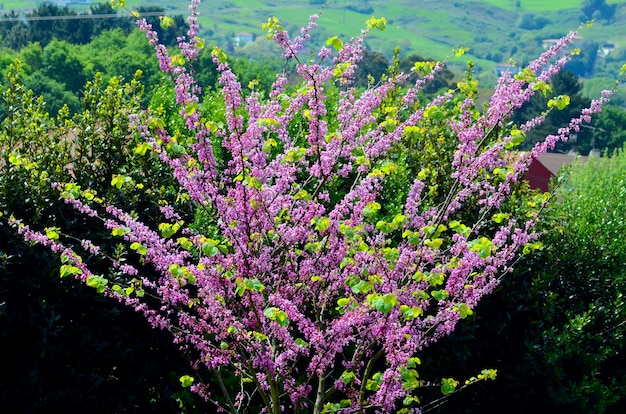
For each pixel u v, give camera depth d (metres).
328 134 5.89
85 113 8.18
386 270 5.59
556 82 93.00
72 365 6.83
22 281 6.58
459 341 7.54
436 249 5.91
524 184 8.83
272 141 5.50
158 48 5.72
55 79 87.81
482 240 5.01
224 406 7.54
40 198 7.05
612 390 8.16
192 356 7.62
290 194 6.11
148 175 8.23
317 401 6.12
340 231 5.58
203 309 5.68
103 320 6.96
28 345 6.67
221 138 9.95
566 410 7.86
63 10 122.56
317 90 5.75
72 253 5.34
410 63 89.94
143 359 7.34
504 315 7.82
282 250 6.02
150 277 7.40
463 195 6.09
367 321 5.52
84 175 7.80
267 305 5.81
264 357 5.55
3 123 7.69
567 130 5.88
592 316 8.41
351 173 9.40
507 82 5.90
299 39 5.70
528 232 8.19
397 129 6.03
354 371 6.16
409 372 5.24
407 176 9.07
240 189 5.47
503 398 7.84
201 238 5.04
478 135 6.01
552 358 7.64
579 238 9.00
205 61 62.19
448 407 7.80
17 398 6.58
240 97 5.73
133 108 8.39
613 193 10.58
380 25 6.00
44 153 7.77
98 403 6.99
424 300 5.76
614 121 98.00
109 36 106.12
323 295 6.17
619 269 8.95
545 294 8.02
